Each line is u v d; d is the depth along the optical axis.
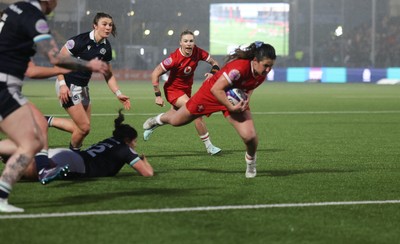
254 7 103.50
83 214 12.34
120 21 98.44
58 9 91.69
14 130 12.22
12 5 12.40
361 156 21.69
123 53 99.19
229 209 13.03
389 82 90.81
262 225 11.80
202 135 21.69
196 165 19.30
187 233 11.14
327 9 103.81
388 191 15.33
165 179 16.52
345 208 13.38
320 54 103.69
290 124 33.31
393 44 101.12
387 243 10.86
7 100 12.15
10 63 12.18
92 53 19.66
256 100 52.56
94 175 16.28
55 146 23.75
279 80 101.25
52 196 13.98
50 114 38.31
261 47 15.30
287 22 103.19
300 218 12.41
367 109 43.44
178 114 17.14
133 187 15.23
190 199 13.92
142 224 11.69
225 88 15.51
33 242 10.53
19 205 13.07
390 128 31.38
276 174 17.72
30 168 15.25
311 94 61.66
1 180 12.30
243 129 16.12
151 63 100.56
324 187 15.74
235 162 20.00
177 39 102.25
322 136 27.84
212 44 104.19
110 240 10.67
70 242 10.55
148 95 58.84
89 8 94.44
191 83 23.34
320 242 10.85
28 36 12.19
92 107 44.06
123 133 16.41
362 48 102.50
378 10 102.88
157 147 23.67
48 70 13.20
